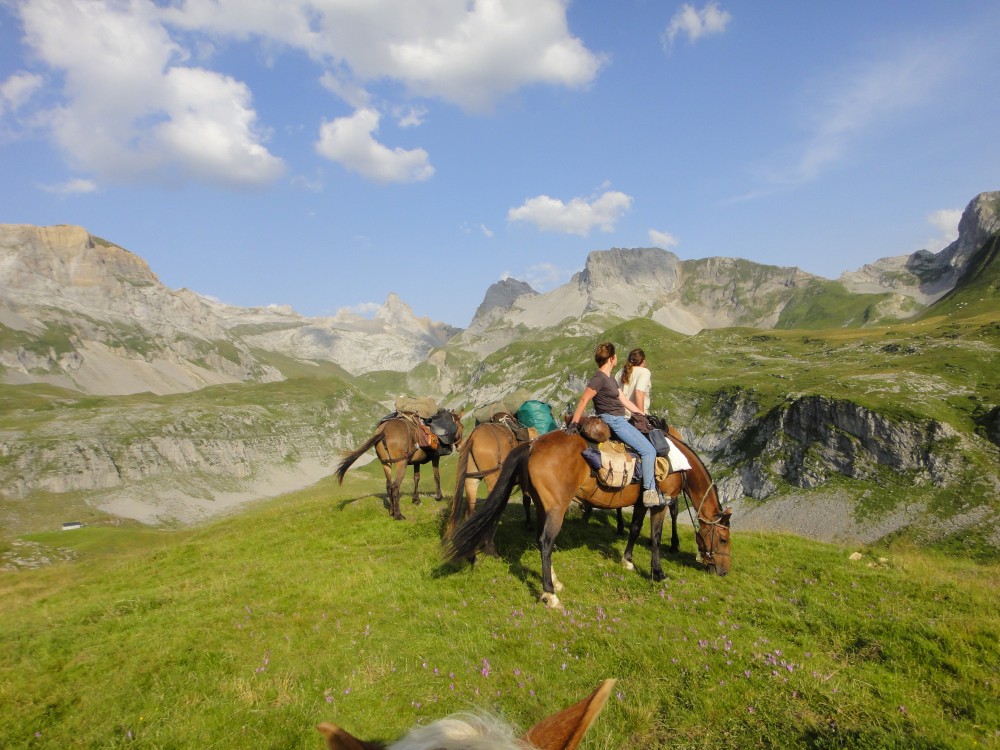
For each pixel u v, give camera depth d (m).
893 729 5.43
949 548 82.75
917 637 7.25
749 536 13.64
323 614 9.29
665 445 9.66
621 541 12.32
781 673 6.55
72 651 8.66
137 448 178.25
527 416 13.17
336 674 7.17
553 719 1.86
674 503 11.35
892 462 104.38
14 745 6.13
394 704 6.43
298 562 12.84
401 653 7.62
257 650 8.12
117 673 7.69
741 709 5.89
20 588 15.20
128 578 13.84
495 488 8.96
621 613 8.50
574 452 8.87
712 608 8.69
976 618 7.85
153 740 5.96
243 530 17.92
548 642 7.66
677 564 10.83
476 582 10.12
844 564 10.89
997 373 121.69
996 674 6.41
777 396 137.75
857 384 123.81
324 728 1.34
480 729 1.52
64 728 6.39
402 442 15.34
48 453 157.12
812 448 115.19
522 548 11.84
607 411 9.38
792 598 8.98
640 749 5.44
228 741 5.89
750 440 131.38
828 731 5.43
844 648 7.29
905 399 112.56
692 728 5.68
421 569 11.05
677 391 163.25
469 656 7.45
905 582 9.60
